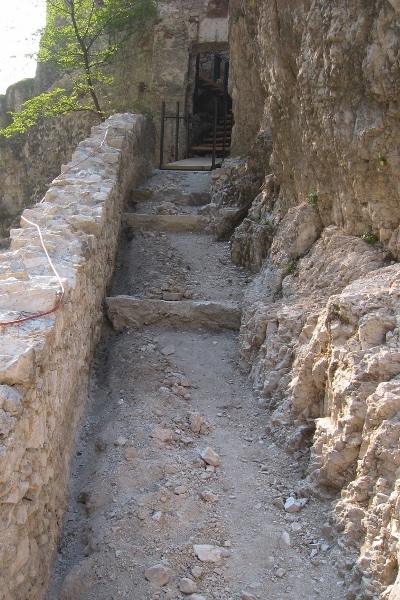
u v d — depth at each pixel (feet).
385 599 9.64
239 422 16.05
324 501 12.63
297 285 18.22
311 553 11.65
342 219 17.46
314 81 16.97
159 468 13.75
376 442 11.17
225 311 20.53
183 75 41.81
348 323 13.57
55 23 45.52
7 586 8.85
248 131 29.84
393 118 14.65
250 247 23.72
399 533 9.77
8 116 53.78
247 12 24.40
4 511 8.71
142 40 42.96
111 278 22.44
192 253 25.27
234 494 13.34
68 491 13.48
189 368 18.45
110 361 18.84
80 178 23.11
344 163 16.25
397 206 15.37
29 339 10.40
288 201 21.42
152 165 35.45
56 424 11.88
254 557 11.71
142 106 39.60
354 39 15.05
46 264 14.67
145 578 11.14
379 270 15.08
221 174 29.35
